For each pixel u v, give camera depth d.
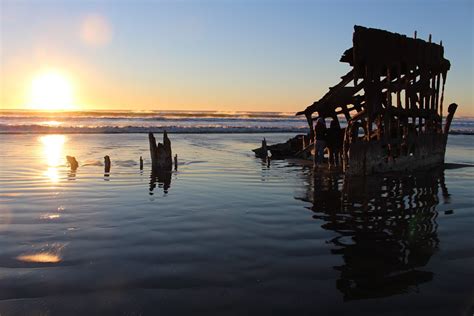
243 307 4.38
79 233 6.87
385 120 13.74
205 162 17.41
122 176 13.05
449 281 5.04
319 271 5.33
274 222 7.68
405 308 4.37
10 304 4.40
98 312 4.26
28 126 37.88
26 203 9.05
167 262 5.59
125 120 59.16
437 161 16.78
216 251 6.03
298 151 20.16
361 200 9.79
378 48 12.90
